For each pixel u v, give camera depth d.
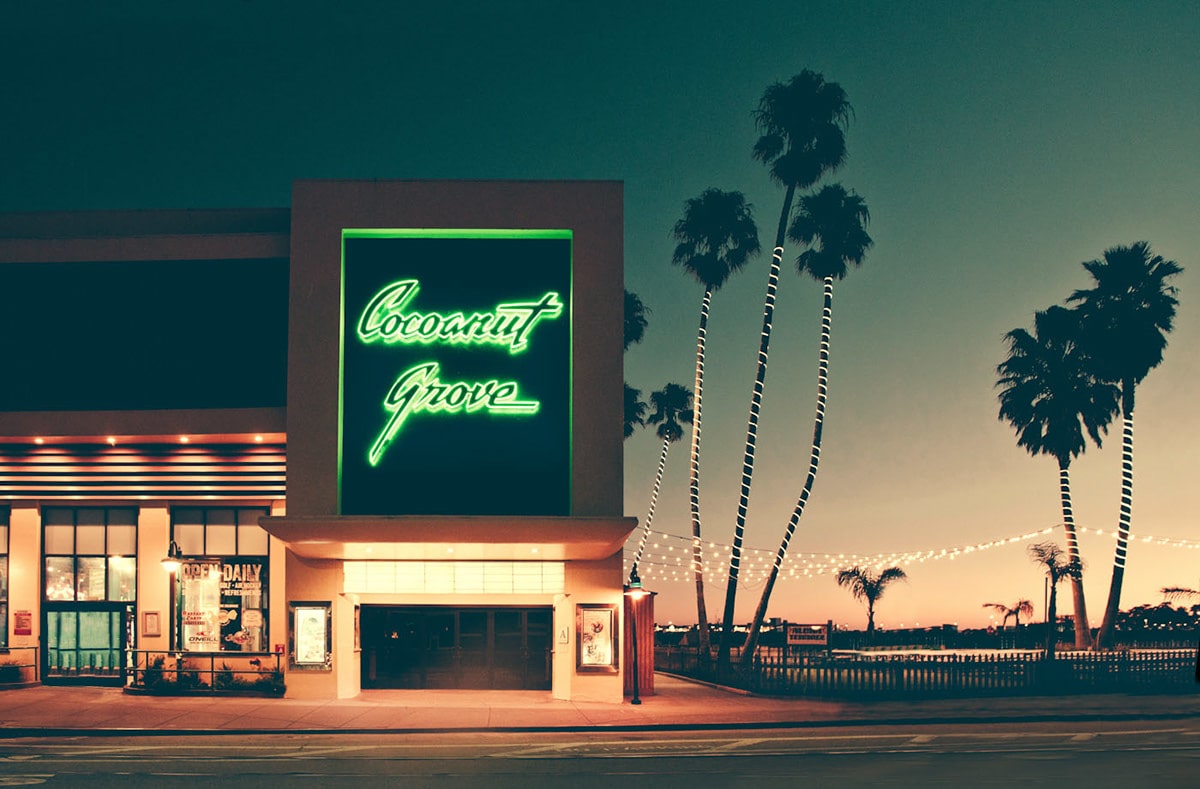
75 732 23.31
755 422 40.62
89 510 31.83
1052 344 52.59
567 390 30.44
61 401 30.83
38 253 31.06
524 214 30.66
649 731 24.80
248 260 31.34
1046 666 33.56
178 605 30.88
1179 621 61.41
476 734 23.95
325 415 30.08
